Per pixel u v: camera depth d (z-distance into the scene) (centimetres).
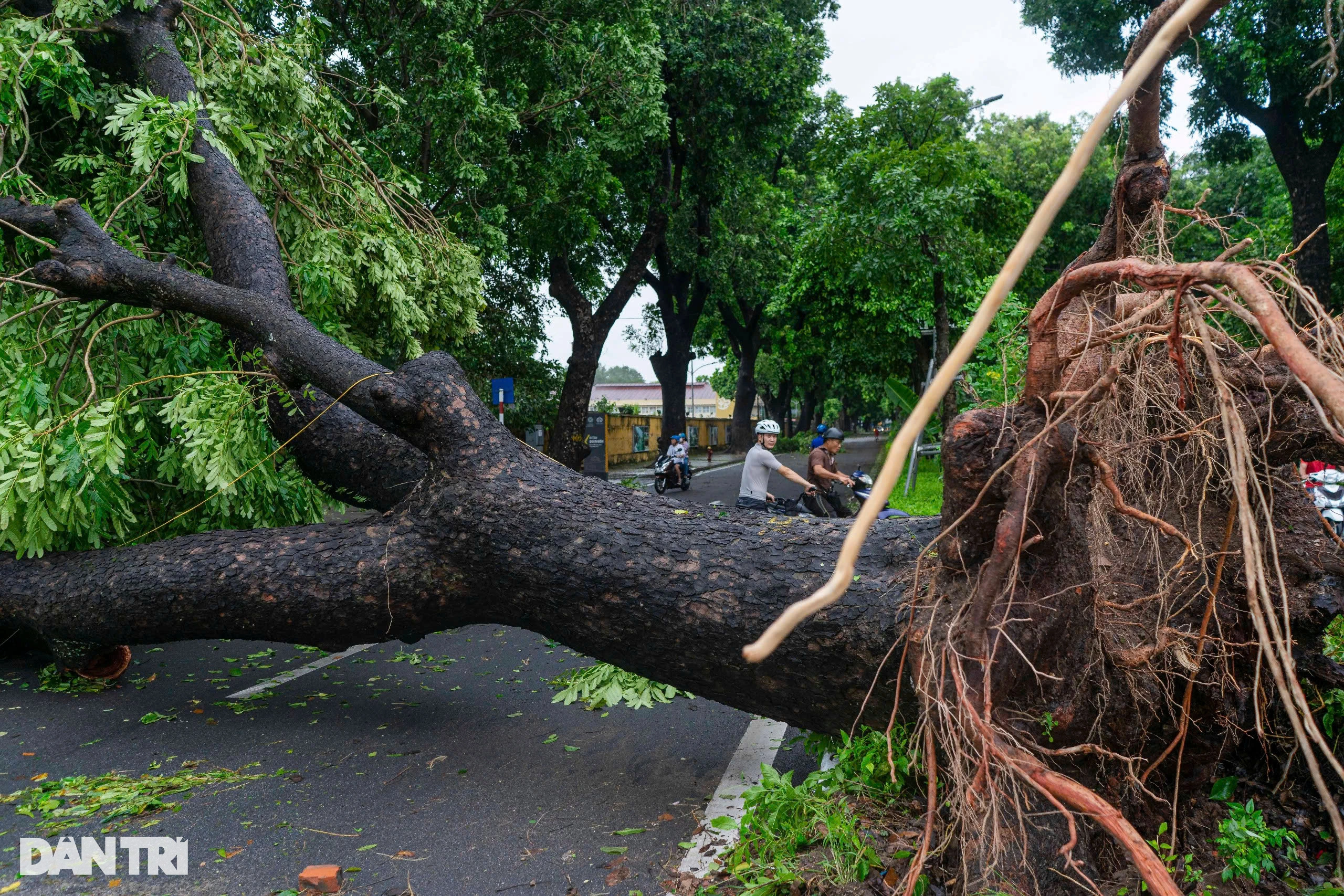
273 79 673
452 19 1238
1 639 600
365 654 643
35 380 484
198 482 521
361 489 544
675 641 355
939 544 265
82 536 536
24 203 547
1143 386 280
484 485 401
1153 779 286
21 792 389
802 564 341
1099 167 2605
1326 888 243
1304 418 267
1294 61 1397
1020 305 738
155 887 306
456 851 331
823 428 870
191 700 529
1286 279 207
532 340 1911
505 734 467
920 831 301
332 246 662
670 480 2008
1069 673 251
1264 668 284
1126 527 299
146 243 629
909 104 1440
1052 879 248
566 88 1418
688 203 1906
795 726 370
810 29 2066
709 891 286
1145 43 283
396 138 1208
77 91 609
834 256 1557
